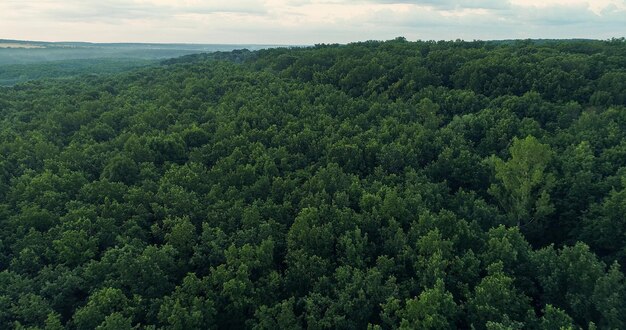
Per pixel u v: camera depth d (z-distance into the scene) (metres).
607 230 66.44
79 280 57.12
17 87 177.50
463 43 188.25
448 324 48.44
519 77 127.25
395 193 66.75
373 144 91.12
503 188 76.69
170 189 76.25
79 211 68.69
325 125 107.81
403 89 137.38
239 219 70.06
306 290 58.91
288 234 63.91
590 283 52.62
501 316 48.97
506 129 98.31
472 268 55.47
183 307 52.47
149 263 57.22
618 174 76.31
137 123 118.00
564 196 77.69
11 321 52.84
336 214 66.25
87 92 157.62
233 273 57.03
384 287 54.56
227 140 99.88
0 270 63.59
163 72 197.88
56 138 112.88
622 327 48.09
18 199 78.44
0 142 105.81
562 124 103.62
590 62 128.88
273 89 145.12
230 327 57.16
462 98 120.62
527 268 59.00
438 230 59.62
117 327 47.91
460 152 89.56
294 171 90.75
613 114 98.25
